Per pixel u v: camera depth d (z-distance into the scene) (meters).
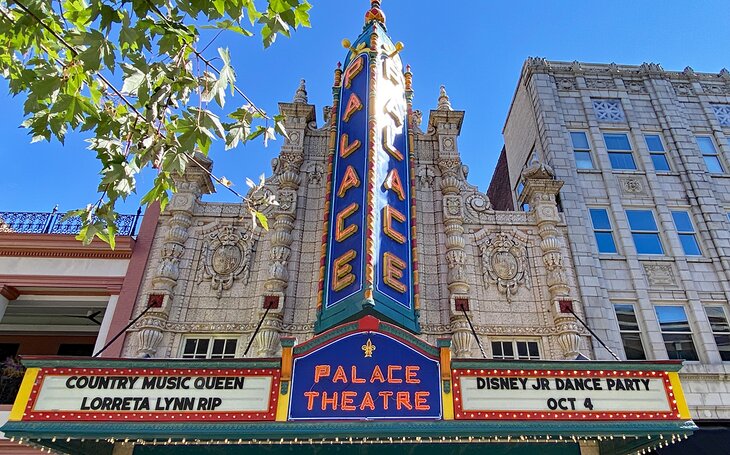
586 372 9.88
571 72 19.98
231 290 13.89
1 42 5.65
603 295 14.70
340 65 18.23
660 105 19.22
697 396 13.14
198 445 11.66
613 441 11.48
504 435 9.27
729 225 16.66
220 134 5.59
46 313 17.39
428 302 13.93
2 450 11.80
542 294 14.31
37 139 5.50
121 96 5.53
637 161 18.06
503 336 13.67
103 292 14.05
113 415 9.12
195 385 9.46
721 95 19.92
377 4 19.09
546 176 16.27
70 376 9.43
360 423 9.04
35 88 5.06
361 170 14.48
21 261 14.25
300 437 9.30
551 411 9.43
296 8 5.51
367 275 12.16
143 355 12.42
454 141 16.75
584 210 16.42
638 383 9.84
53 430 8.88
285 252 14.26
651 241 16.31
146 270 14.10
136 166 5.49
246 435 8.99
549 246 14.88
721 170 18.12
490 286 14.35
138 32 4.97
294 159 15.97
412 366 9.62
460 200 15.55
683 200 17.16
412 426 9.05
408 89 17.81
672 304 15.09
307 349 9.74
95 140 5.35
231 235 14.71
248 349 12.19
